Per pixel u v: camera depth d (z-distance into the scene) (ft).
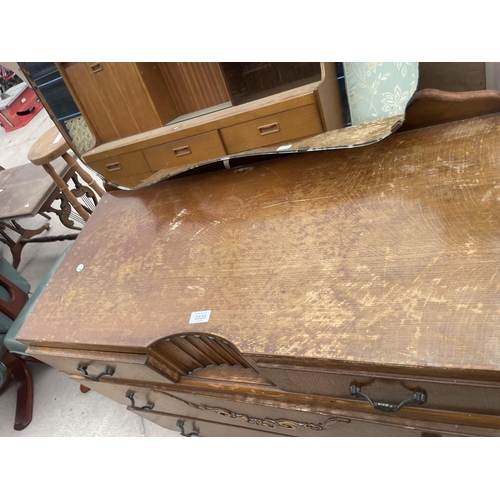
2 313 5.04
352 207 2.26
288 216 2.42
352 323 1.76
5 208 5.90
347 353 1.68
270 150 2.65
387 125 2.38
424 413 1.93
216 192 2.90
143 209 3.09
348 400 2.10
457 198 2.00
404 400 1.80
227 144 2.72
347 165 2.55
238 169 3.03
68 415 5.14
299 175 2.68
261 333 1.93
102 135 2.94
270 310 2.00
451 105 2.35
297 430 2.79
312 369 1.83
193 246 2.57
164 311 2.29
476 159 2.13
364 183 2.36
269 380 2.18
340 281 1.94
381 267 1.90
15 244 7.25
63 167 5.97
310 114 2.43
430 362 1.52
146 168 3.10
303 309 1.92
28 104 11.34
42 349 2.75
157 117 2.70
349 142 2.39
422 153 2.34
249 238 2.42
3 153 10.25
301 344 1.80
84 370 2.77
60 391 5.47
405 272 1.82
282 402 2.34
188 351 2.43
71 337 2.44
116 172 3.20
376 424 2.14
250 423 2.97
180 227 2.76
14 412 5.50
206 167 3.05
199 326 2.10
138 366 2.40
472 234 1.82
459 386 1.57
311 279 2.02
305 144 2.54
